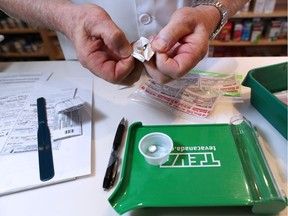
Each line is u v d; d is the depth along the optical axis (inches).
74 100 21.2
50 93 22.9
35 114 20.5
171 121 19.2
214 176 14.0
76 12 17.5
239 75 23.2
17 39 67.3
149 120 19.4
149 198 13.2
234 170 14.2
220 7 18.6
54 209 14.0
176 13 16.7
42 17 20.5
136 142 16.7
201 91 21.6
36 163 16.4
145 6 24.4
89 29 16.6
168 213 13.4
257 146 15.5
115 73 16.3
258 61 25.3
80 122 19.5
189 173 14.3
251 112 19.4
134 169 14.8
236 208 13.3
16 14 23.0
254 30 57.2
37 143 17.8
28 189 15.1
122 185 14.0
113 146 17.1
